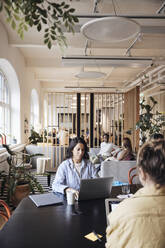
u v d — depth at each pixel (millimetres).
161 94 9609
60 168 2348
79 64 4477
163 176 788
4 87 5539
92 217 1608
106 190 2020
